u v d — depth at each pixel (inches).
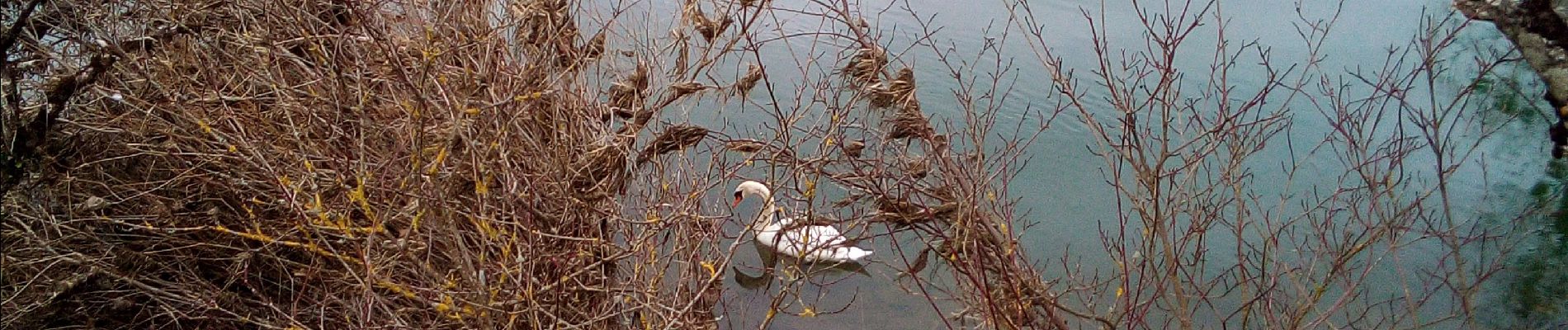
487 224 183.2
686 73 270.1
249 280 220.8
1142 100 410.9
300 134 211.0
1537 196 350.6
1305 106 409.7
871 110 273.3
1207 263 312.8
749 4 256.8
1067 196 368.2
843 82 280.5
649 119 260.7
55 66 216.7
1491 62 384.5
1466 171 374.0
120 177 219.1
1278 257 263.0
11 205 188.9
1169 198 246.1
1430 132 380.5
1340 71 430.3
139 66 195.3
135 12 216.5
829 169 306.2
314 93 201.5
